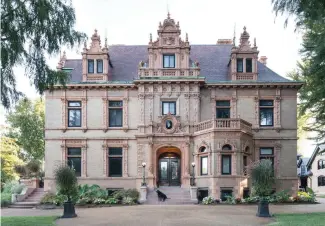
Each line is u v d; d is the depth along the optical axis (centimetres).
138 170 3334
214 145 3077
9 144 4416
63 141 3453
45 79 1691
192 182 3253
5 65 1514
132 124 3450
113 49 3919
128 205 2855
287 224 1688
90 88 3469
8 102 1584
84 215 2172
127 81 3481
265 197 2066
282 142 3419
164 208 2528
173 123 3347
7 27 1503
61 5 1655
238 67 3506
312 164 6962
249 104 3450
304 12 1675
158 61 3425
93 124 3462
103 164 3428
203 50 3900
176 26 3447
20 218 2030
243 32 3531
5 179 4269
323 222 1723
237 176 3025
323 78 2402
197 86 3391
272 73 3584
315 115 3622
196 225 1747
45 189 3406
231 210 2380
